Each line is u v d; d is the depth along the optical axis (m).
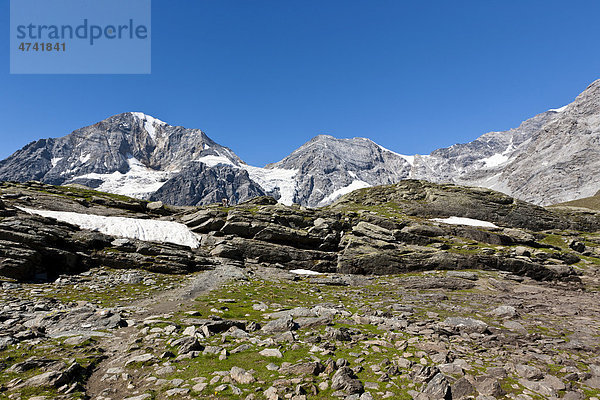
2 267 27.08
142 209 66.31
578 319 24.73
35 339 14.28
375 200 99.81
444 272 49.25
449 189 95.19
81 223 43.53
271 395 9.45
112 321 17.67
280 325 17.31
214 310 21.69
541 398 10.42
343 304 28.11
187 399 9.42
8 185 61.59
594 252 71.81
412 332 17.83
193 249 47.12
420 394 9.91
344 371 11.07
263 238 53.94
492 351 15.56
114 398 9.55
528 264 52.66
